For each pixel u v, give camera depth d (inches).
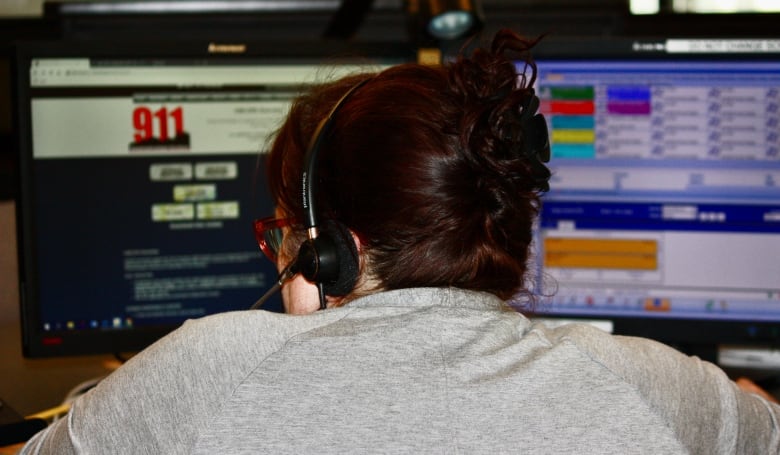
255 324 27.0
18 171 48.1
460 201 27.0
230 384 25.6
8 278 58.1
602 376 26.5
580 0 58.9
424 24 52.2
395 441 24.0
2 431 41.6
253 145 50.5
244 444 24.3
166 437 25.2
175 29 58.8
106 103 48.9
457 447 24.0
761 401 31.3
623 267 51.7
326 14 59.3
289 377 25.3
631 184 51.4
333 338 26.0
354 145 27.5
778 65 50.3
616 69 50.8
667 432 25.5
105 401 26.5
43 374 51.1
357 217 27.5
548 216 51.7
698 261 51.4
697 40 50.2
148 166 49.6
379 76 29.3
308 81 50.3
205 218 50.4
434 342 26.2
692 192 51.2
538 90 50.9
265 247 33.8
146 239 49.9
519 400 25.1
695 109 50.8
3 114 57.4
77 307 49.2
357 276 28.3
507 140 27.5
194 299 50.7
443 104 27.5
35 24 58.0
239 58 49.8
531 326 28.9
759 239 51.1
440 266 27.6
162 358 26.6
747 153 50.9
